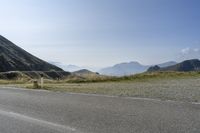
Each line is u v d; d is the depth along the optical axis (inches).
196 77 1505.9
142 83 1144.2
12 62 6023.6
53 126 339.0
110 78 1592.0
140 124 334.3
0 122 372.2
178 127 316.5
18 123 363.3
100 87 911.7
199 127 315.0
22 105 508.1
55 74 4687.5
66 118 380.5
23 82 1419.8
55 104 506.3
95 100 547.5
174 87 858.8
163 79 1443.2
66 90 812.0
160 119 358.3
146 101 522.6
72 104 500.7
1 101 569.9
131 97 592.7
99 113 407.5
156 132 298.5
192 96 601.3
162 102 506.6
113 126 328.2
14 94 700.0
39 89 886.4
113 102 514.0
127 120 356.5
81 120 364.5
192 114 387.9
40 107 478.3
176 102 504.7
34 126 343.6
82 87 926.4
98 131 309.1
